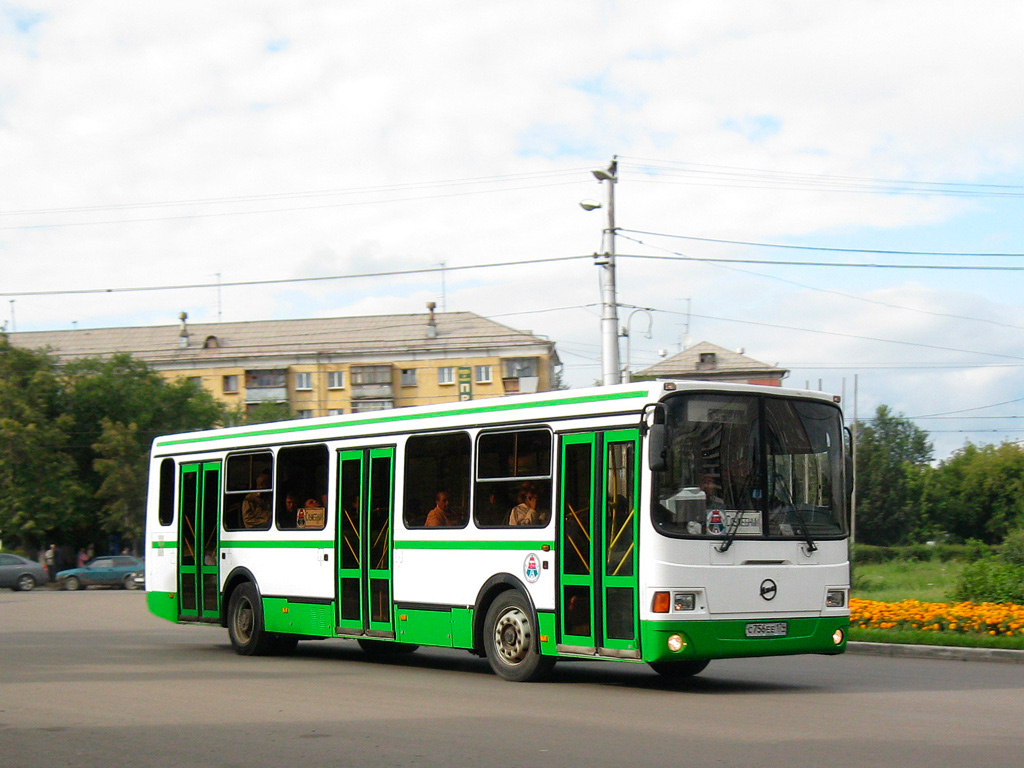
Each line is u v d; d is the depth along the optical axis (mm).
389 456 14438
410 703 10875
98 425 63500
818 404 12414
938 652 16188
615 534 11609
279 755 8188
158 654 16859
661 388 11461
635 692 11758
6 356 61250
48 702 11125
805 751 8117
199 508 17562
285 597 15797
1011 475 94625
